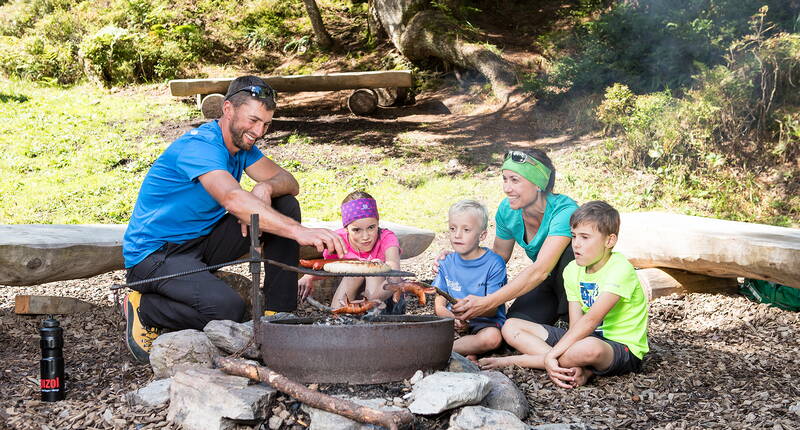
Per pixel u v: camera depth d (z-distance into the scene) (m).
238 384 2.90
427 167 11.51
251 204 3.48
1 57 16.92
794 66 10.61
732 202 9.72
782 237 4.91
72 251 4.45
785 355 4.23
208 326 3.48
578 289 3.83
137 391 3.20
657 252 5.56
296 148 12.59
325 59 17.62
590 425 3.06
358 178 11.08
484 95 14.76
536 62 14.95
